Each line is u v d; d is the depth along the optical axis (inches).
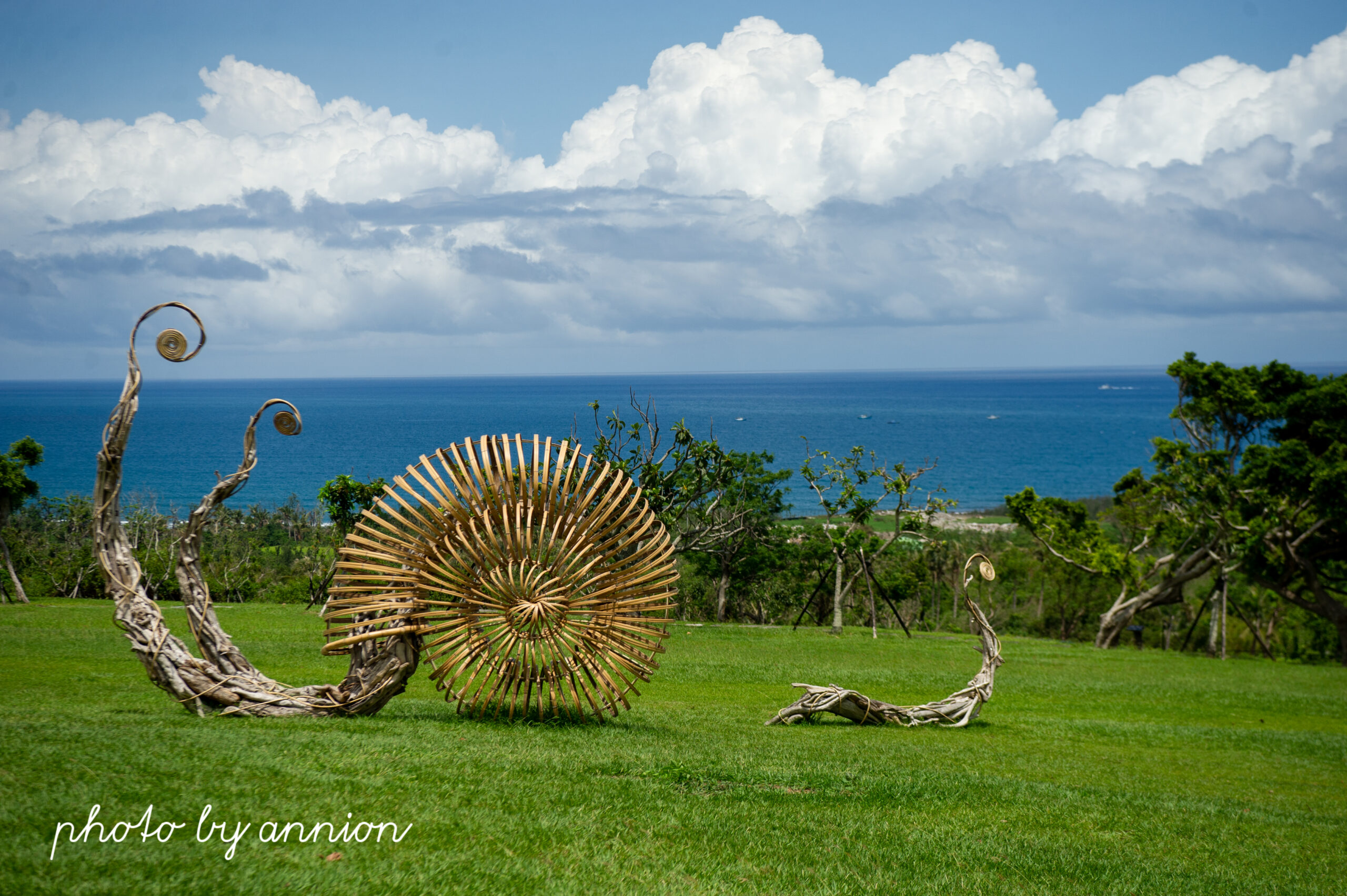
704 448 1283.2
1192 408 1541.6
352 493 1072.2
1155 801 370.3
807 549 1752.0
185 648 407.8
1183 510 1540.4
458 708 451.2
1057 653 1165.1
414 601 429.1
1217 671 1080.2
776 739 464.4
